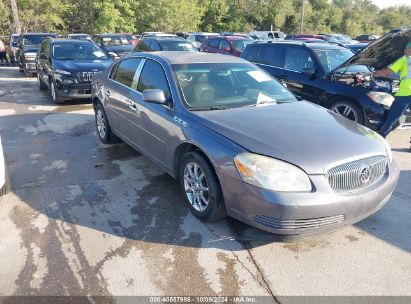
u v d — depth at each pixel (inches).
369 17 2967.5
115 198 163.3
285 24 2209.6
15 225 141.8
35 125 283.4
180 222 143.8
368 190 121.4
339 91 255.1
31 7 1221.7
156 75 174.2
